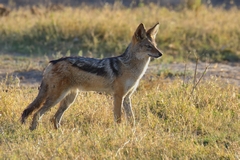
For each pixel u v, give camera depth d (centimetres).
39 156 2388
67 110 3158
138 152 2506
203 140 2761
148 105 3234
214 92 3469
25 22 6059
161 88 3706
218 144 2712
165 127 2952
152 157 2478
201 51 5412
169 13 6644
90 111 3097
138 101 3312
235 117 3158
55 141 2581
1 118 3008
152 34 3061
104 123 3016
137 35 2966
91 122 2994
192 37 5659
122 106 3000
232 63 5197
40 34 5697
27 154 2383
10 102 3173
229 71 4653
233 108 3291
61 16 6012
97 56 5244
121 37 5619
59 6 6975
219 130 2956
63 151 2478
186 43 5606
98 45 5469
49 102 2855
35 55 5247
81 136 2745
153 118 3058
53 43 5534
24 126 2827
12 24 5959
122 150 2528
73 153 2469
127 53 2958
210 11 7012
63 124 2998
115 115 2948
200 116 3084
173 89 3522
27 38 5650
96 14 6297
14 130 2839
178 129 2917
